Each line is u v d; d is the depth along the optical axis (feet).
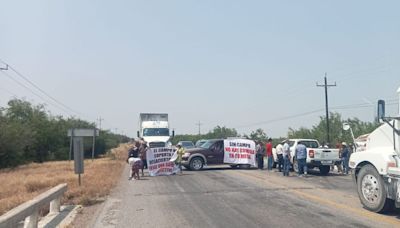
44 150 181.78
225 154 93.81
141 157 78.33
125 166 112.57
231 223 31.73
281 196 45.70
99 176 70.54
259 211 36.47
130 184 62.49
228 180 65.05
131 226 31.71
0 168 136.98
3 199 45.57
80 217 35.81
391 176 32.60
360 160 36.65
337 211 35.83
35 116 186.39
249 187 54.70
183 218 34.19
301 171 72.33
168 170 80.02
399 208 35.78
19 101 190.49
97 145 228.43
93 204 42.88
